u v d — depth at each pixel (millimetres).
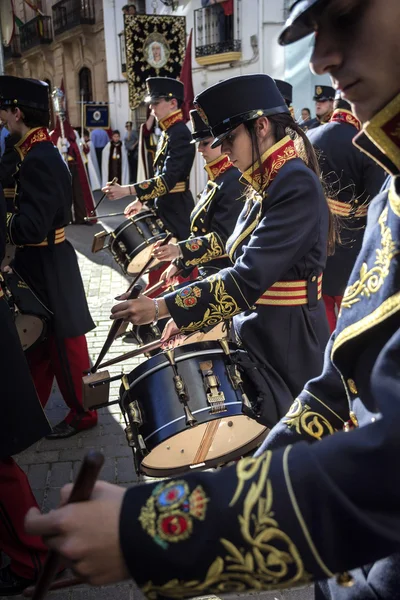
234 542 708
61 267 3311
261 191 2072
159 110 5098
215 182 3258
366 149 861
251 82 2010
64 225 3295
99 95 21547
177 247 3049
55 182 3098
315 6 753
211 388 1979
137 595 2289
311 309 2154
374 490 687
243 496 719
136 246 4527
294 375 2152
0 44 7539
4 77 3088
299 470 713
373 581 885
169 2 15188
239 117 1999
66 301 3312
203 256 3031
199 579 716
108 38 18156
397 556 849
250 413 1991
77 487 738
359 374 875
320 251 2098
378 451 689
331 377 1148
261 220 2023
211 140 3227
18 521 2162
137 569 717
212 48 13633
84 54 21875
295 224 1946
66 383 3441
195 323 1936
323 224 2098
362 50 755
